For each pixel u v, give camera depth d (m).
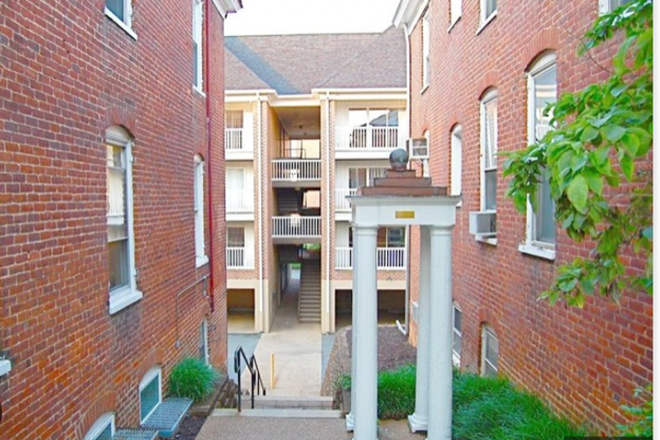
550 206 4.84
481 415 4.64
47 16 3.73
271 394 11.45
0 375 3.14
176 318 6.84
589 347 4.01
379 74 17.45
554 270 4.56
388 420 5.38
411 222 4.29
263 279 17.62
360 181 18.34
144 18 5.74
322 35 21.14
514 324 5.52
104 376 4.60
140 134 5.60
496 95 6.20
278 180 18.53
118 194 5.24
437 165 9.26
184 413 5.68
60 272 3.88
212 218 9.06
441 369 4.38
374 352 4.40
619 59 1.95
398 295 20.38
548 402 4.70
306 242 18.69
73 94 4.11
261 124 17.20
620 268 2.12
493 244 6.14
